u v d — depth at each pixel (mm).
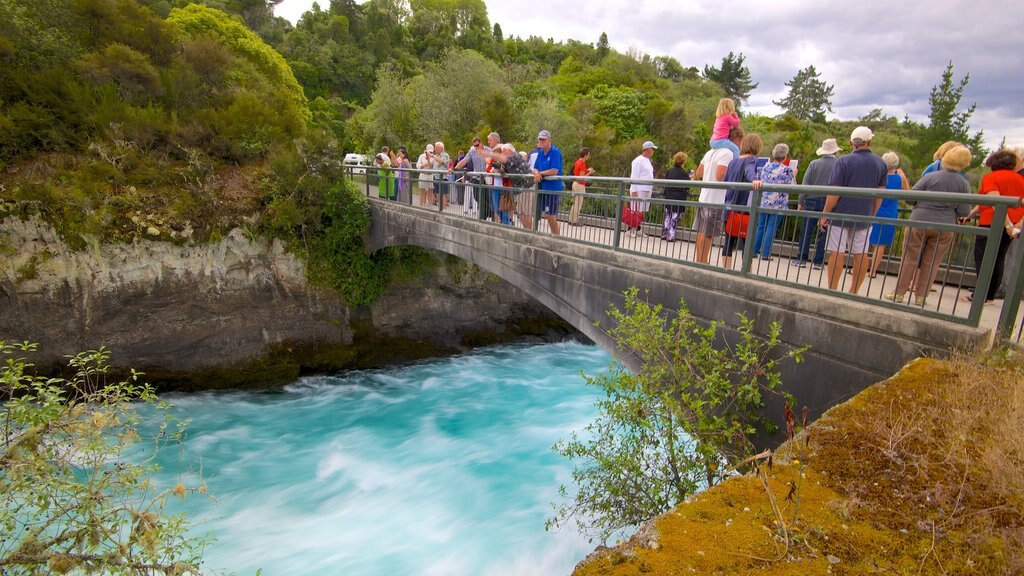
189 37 26547
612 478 5434
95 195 14719
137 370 15070
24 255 13867
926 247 4488
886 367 4398
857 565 2199
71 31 19672
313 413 14062
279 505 9672
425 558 8039
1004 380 3488
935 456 2895
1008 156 5812
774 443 5285
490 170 11281
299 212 16828
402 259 18500
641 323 5660
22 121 15383
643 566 2236
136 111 17438
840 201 5191
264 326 16734
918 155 40312
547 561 7828
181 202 15719
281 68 40031
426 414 13867
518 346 19688
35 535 3873
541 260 8961
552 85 45375
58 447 4305
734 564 2229
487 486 10070
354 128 37281
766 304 5328
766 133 39062
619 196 7395
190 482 10523
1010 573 2119
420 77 34250
